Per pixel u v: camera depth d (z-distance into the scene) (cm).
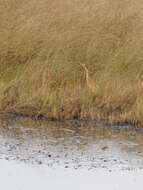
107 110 2286
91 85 2348
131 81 2400
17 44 2494
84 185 1738
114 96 2305
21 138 2081
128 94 2314
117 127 2234
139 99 2291
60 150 1986
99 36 2539
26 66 2434
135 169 1866
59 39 2511
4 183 1733
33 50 2483
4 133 2123
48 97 2309
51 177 1784
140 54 2491
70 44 2498
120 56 2475
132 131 2211
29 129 2175
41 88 2339
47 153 1956
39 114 2286
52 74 2402
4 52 2472
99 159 1930
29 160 1895
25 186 1716
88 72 2417
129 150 2020
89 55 2477
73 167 1859
